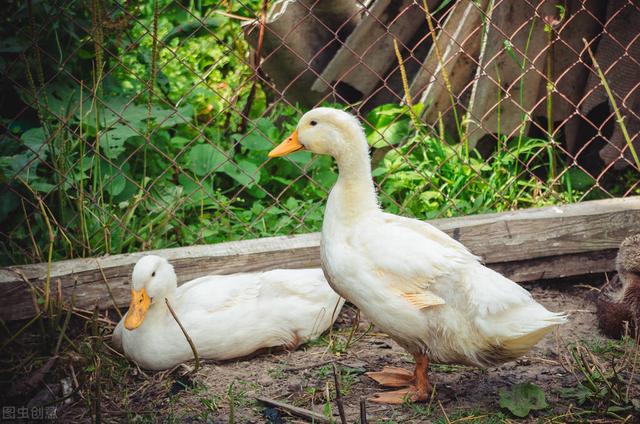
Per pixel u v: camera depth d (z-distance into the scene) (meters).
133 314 2.44
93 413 2.36
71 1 2.89
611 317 2.58
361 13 3.21
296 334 2.56
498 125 3.00
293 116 3.31
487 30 3.04
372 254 2.30
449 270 2.28
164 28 3.52
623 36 3.08
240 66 3.52
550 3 3.03
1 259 2.72
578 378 2.43
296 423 2.31
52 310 2.57
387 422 2.29
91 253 2.71
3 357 2.54
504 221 2.80
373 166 3.13
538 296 2.81
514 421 2.29
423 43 3.20
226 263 2.70
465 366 2.50
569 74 3.14
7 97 2.96
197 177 3.00
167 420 2.33
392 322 2.31
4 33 2.94
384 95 3.23
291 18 3.12
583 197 2.94
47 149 2.79
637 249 2.55
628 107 3.08
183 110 3.03
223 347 2.50
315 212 2.96
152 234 2.78
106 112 2.94
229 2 3.44
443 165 3.04
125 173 2.90
